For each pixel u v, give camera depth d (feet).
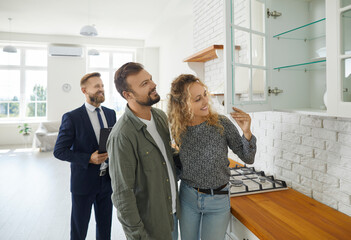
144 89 3.94
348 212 4.18
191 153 4.12
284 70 4.81
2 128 25.02
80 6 17.30
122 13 18.65
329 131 4.46
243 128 4.05
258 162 6.63
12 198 10.85
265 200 4.89
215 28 8.64
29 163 17.06
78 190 5.66
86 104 6.09
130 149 3.81
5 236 7.73
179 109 4.12
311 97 4.96
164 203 4.08
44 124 23.30
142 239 3.68
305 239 3.55
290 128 5.43
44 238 7.63
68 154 5.43
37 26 22.00
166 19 17.16
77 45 26.03
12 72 25.89
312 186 4.91
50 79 25.32
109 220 6.23
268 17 4.66
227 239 5.23
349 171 4.11
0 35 23.61
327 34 3.33
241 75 4.31
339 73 3.19
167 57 23.84
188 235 4.41
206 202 4.14
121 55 28.68
